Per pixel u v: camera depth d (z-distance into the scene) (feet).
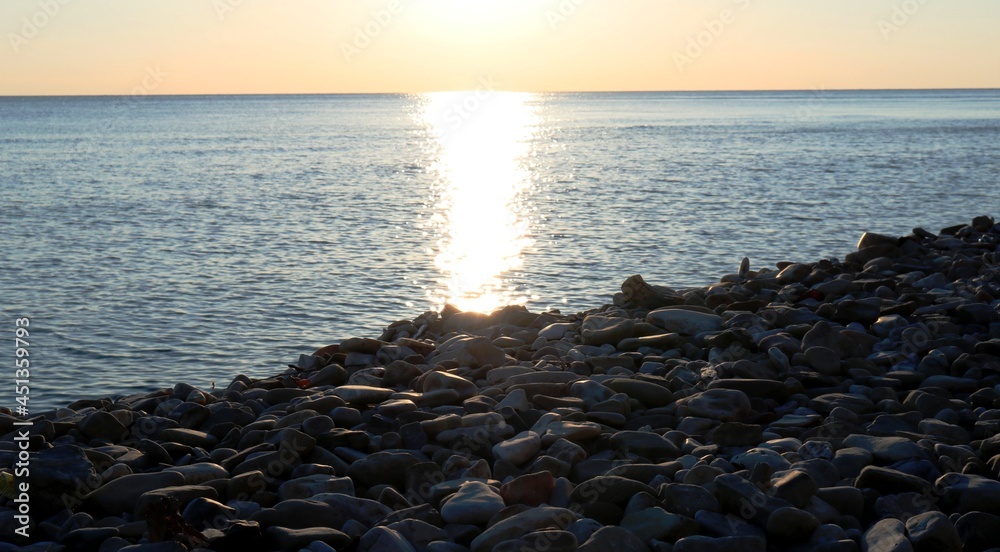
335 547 16.22
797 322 31.65
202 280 69.72
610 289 64.85
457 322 36.81
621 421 22.45
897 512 16.97
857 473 18.85
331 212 113.91
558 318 35.91
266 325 55.77
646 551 15.62
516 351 30.66
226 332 54.08
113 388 43.75
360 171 183.21
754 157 197.26
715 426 22.20
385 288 66.80
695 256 77.00
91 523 18.01
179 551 15.49
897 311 31.89
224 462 20.79
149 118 574.15
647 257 76.95
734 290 38.09
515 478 18.56
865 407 23.27
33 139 302.25
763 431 21.90
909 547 15.17
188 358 48.70
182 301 62.44
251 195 134.82
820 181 139.33
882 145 231.91
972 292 35.53
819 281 39.60
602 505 17.29
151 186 147.95
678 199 119.85
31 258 79.77
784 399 24.22
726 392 22.98
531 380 25.77
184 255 81.10
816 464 18.63
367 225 101.45
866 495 17.65
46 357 48.80
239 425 24.82
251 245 86.94
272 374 45.75
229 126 444.96
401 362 27.84
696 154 213.05
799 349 27.81
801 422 22.08
